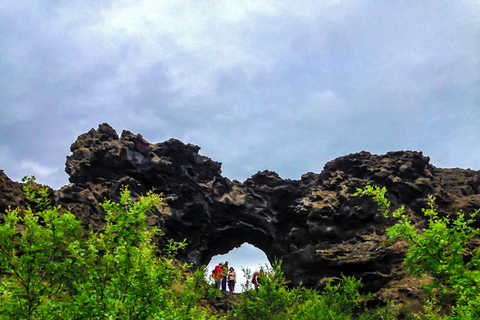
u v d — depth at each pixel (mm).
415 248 6340
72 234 6211
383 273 20844
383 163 25688
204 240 26656
